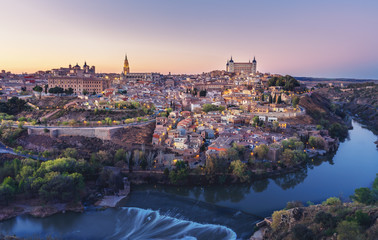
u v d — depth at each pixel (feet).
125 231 377.50
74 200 442.50
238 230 377.30
